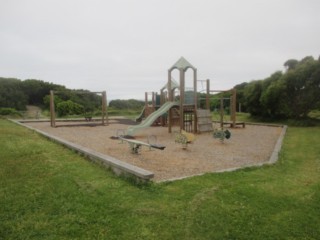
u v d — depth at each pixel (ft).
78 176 17.47
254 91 76.18
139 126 42.37
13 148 26.61
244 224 10.99
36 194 14.12
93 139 37.91
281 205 12.80
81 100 129.49
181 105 45.29
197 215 11.65
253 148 30.60
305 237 10.16
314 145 31.58
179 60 46.65
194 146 31.96
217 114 101.30
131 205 12.78
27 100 143.13
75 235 10.23
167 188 15.10
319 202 13.23
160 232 10.43
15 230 10.53
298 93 64.75
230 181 16.33
